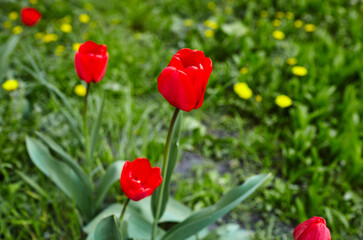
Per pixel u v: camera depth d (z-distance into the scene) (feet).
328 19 6.01
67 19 5.52
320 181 3.17
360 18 5.92
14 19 5.33
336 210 3.05
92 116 3.51
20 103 3.49
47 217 2.88
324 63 4.63
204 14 6.46
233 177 3.42
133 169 1.99
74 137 3.45
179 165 3.52
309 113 3.97
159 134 3.76
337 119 3.98
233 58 4.70
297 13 6.26
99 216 2.52
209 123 4.08
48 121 3.47
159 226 2.70
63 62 4.61
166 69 1.79
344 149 3.29
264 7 6.48
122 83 4.34
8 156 3.13
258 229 3.00
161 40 5.52
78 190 2.67
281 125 3.94
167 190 2.27
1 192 2.94
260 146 3.69
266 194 3.14
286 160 3.48
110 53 4.44
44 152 2.62
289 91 4.15
